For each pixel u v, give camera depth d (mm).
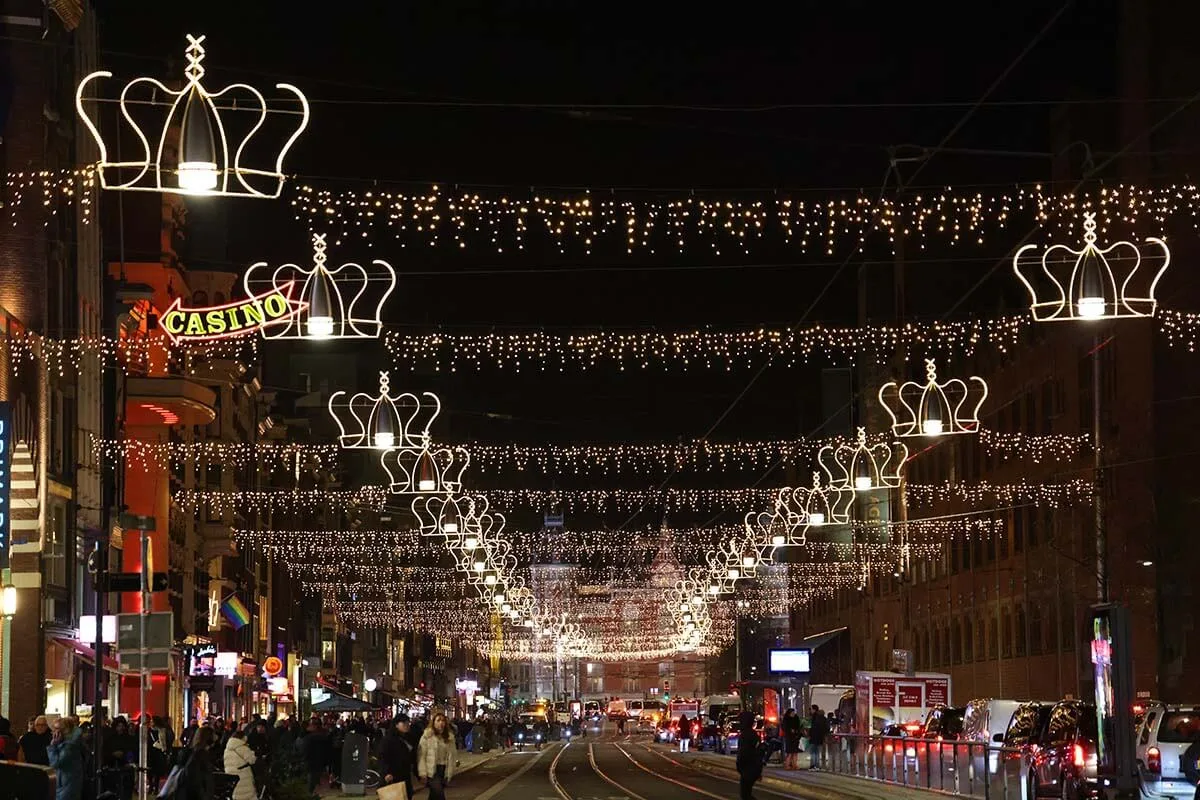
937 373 82750
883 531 91625
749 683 87688
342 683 110438
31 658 42469
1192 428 53188
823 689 70875
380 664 129250
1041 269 64375
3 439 35062
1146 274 53938
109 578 26766
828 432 105188
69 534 46969
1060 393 62781
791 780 48531
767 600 136625
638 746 119562
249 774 29906
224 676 67688
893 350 87312
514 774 62594
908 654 66125
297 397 111375
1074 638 60500
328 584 99562
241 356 79625
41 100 44594
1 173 42750
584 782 54500
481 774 62719
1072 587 60500
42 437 43281
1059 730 29781
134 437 61219
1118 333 55656
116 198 61719
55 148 46344
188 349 61969
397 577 120250
